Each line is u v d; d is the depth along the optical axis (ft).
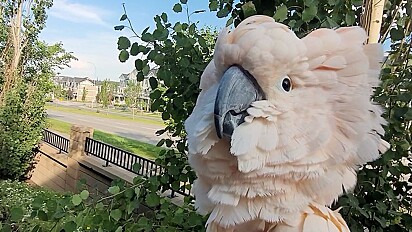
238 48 0.72
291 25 1.15
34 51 9.28
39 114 7.84
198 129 0.75
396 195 1.39
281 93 0.71
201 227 1.37
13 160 7.43
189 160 0.82
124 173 4.99
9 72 8.34
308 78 0.73
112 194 1.45
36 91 7.90
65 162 6.64
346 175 0.78
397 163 1.34
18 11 8.91
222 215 0.77
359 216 1.27
